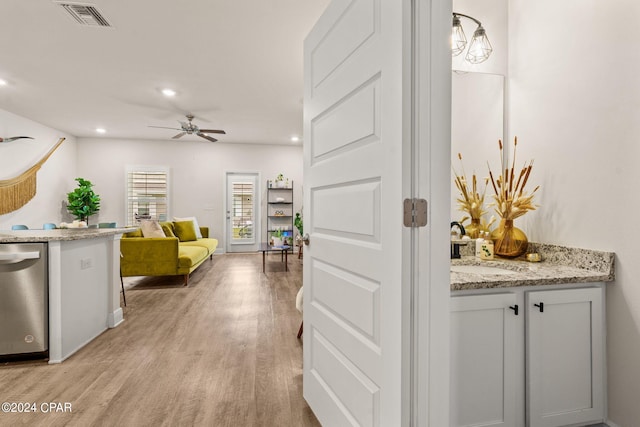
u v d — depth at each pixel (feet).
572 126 6.02
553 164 6.39
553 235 6.40
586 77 5.78
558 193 6.29
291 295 13.67
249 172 26.04
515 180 7.19
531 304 4.72
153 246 14.92
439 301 3.51
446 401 3.55
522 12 7.07
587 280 5.07
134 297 13.35
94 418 5.60
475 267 6.43
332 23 4.78
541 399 4.77
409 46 3.38
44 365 7.53
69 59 11.44
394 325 3.47
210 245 20.62
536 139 6.73
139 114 17.87
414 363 3.43
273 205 26.61
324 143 5.07
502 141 7.39
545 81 6.55
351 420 4.33
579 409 4.98
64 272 7.91
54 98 15.30
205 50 10.85
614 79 5.34
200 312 11.41
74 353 8.17
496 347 4.60
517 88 7.17
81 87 13.97
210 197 25.46
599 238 5.55
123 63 11.78
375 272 3.79
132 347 8.52
